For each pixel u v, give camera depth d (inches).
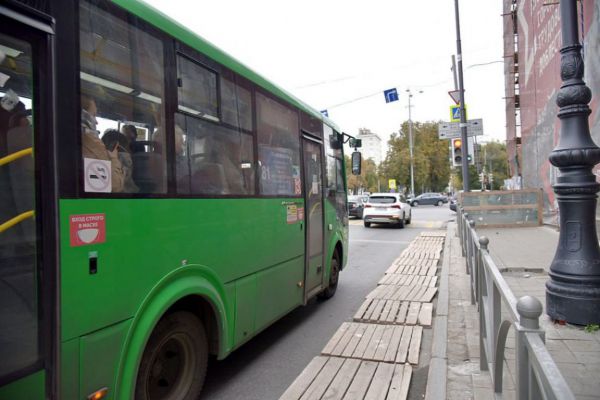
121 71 111.2
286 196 207.3
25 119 86.7
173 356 133.2
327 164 273.1
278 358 189.8
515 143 779.4
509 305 90.7
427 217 1152.2
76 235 95.1
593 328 179.9
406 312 244.7
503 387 139.5
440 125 632.4
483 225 609.0
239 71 168.9
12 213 84.2
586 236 185.9
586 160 182.5
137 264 112.3
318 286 252.5
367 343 197.2
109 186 104.9
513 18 730.2
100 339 100.6
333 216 280.4
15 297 84.3
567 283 187.2
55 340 88.5
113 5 109.7
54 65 91.3
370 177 2679.6
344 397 146.6
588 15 356.8
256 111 181.0
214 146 150.0
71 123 95.6
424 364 178.4
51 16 92.0
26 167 86.6
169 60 129.3
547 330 182.7
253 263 173.8
